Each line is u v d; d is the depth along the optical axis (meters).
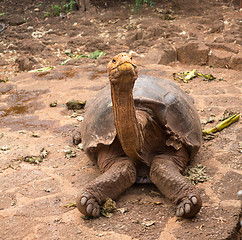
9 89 6.21
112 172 2.92
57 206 3.04
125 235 2.62
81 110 5.26
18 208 3.04
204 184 3.23
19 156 3.94
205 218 2.76
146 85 3.35
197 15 10.01
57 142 4.29
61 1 11.84
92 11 10.67
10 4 11.76
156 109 3.01
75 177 3.50
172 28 9.06
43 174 3.58
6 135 4.50
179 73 6.64
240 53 7.52
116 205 2.98
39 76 6.82
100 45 8.48
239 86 5.93
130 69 2.33
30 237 2.68
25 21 10.55
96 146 3.11
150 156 3.12
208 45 7.96
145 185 3.26
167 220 2.77
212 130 4.27
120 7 10.95
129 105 2.52
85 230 2.71
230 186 3.16
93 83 6.29
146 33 8.80
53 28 10.01
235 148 3.88
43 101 5.62
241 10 10.16
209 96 5.50
